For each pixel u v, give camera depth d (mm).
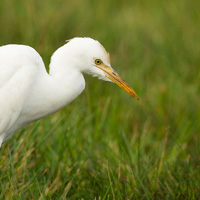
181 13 16562
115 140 10328
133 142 10484
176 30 15602
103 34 14867
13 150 8805
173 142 10742
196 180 8789
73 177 8352
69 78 7898
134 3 18172
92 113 11008
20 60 7637
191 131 11234
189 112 11789
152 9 17531
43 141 9055
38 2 15547
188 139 11039
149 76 13656
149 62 14203
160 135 11289
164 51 14375
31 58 7738
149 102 12219
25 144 8867
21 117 8156
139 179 8398
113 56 14148
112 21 16250
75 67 7961
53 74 7922
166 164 9219
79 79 8008
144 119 11875
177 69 13625
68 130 9695
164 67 14109
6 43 13039
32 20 14023
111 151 9594
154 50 14664
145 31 15703
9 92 7555
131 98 12188
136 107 12109
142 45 15016
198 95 12469
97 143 10211
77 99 11406
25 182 8414
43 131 9508
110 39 14859
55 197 7996
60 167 8781
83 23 15281
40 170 8711
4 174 8352
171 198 8414
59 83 7883
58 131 9781
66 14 15281
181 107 12164
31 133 9133
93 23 15477
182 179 8758
